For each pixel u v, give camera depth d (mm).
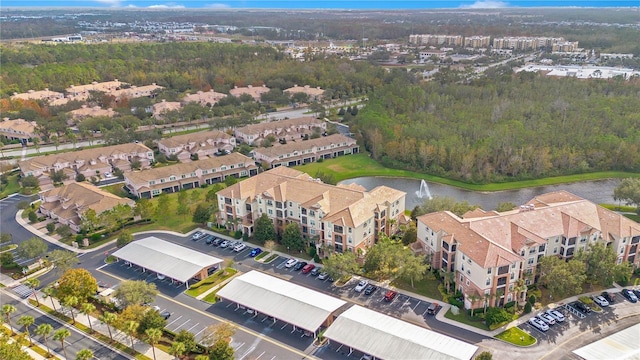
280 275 115625
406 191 174750
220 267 119500
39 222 149000
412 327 90375
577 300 101562
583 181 178125
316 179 149125
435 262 113750
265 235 127938
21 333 97188
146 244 125812
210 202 145375
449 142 191625
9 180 182500
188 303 105750
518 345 89250
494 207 158875
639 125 196375
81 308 101625
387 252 109750
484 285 96750
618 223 110938
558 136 190000
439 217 115375
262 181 139250
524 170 182000
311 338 93625
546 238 106938
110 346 93250
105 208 141500
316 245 123125
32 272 120938
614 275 101250
